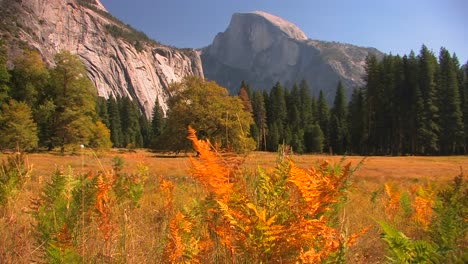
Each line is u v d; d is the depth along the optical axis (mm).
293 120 94125
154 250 2594
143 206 5055
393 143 74625
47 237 2549
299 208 1750
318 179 1898
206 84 50000
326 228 1857
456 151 72875
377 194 6672
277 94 95562
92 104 55625
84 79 55844
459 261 1722
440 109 70812
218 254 2062
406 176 20922
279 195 1916
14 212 3762
